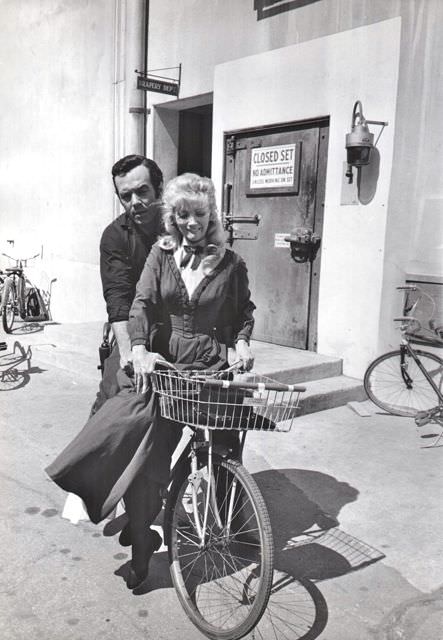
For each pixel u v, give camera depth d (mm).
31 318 6445
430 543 2508
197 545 2057
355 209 4141
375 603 2098
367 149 3850
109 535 2539
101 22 4375
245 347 2174
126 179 2252
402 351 4004
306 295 4668
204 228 2043
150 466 2006
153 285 2066
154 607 2061
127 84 4664
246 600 2094
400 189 3898
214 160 5082
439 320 3879
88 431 1963
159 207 2293
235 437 2174
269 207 4848
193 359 2096
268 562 1794
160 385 1958
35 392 4633
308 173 4547
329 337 4488
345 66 4000
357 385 4258
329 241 4340
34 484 3029
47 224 5867
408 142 3775
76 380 4957
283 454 3418
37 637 1889
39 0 4426
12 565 2295
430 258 3859
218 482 2105
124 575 2248
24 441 3621
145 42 4504
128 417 1961
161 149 5840
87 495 1937
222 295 2090
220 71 4676
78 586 2172
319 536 2541
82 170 5281
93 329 5949
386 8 3727
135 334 2008
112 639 1890
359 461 3326
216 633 1877
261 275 4949
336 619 2006
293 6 4117
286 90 4426
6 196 5883
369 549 2443
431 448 3523
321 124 4371
